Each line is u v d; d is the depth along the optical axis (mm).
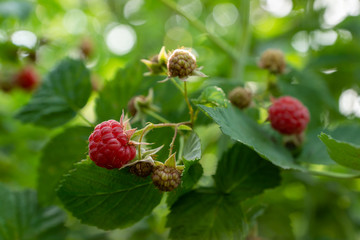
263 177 256
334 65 444
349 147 213
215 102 233
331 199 406
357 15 468
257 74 416
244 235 243
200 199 250
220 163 254
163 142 251
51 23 559
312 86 364
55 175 297
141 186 229
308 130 325
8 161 441
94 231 372
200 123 283
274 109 265
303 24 466
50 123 312
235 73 346
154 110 269
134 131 209
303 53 485
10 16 423
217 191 253
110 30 632
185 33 593
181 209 248
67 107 314
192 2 595
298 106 266
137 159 209
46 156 294
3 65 420
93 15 586
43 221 301
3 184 307
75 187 226
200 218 246
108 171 221
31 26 526
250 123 267
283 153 260
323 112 361
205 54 404
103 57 589
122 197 231
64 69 321
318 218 413
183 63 220
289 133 264
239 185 254
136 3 628
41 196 303
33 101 314
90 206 233
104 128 207
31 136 455
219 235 243
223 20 579
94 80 365
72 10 577
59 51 492
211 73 376
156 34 633
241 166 255
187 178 221
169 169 205
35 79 426
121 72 292
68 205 232
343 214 416
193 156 203
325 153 268
